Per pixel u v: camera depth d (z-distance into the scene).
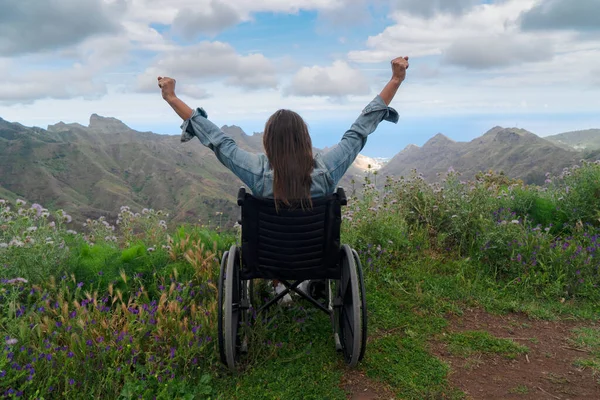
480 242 4.95
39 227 4.11
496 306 4.09
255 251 2.80
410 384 2.83
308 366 3.02
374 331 3.55
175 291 3.60
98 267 4.03
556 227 5.59
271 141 2.62
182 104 2.93
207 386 2.73
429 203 5.66
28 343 2.89
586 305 4.13
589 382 2.91
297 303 3.72
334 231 2.75
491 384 2.89
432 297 4.11
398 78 2.96
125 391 2.59
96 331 2.98
